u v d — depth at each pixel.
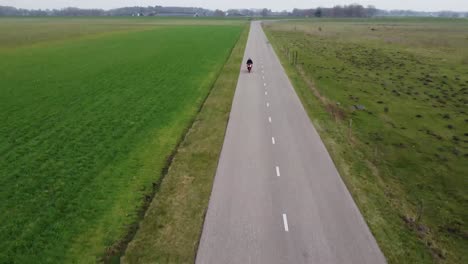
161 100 30.03
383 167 19.97
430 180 19.03
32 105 27.91
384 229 13.69
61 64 45.59
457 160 21.44
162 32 94.88
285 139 21.78
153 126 24.08
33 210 14.59
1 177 16.95
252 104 29.02
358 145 22.28
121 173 17.75
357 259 12.08
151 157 19.61
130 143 21.27
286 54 56.91
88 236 13.25
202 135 22.36
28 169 17.75
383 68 47.47
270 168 18.03
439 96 34.69
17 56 50.88
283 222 13.84
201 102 29.88
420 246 13.07
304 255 12.20
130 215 14.53
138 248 12.53
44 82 35.72
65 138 21.64
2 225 13.65
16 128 23.05
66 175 17.33
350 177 17.41
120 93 32.03
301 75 41.12
